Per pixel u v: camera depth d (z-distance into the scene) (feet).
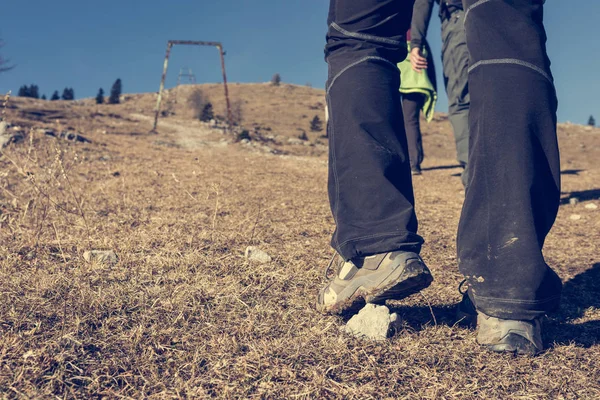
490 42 4.33
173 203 12.60
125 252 7.31
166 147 38.60
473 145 4.41
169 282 6.03
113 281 5.90
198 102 200.34
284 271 6.95
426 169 31.71
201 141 59.00
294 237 9.60
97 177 16.89
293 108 225.15
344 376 3.79
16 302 4.92
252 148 50.80
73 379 3.55
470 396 3.56
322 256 8.12
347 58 4.60
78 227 8.92
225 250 8.04
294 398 3.44
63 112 92.58
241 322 4.83
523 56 4.25
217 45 86.28
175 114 195.31
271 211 12.58
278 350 4.17
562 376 3.90
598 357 4.28
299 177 22.40
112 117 98.73
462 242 4.42
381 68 4.58
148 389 3.49
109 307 4.96
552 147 4.26
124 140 40.88
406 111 26.25
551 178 4.28
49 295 5.23
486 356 4.24
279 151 52.70
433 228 11.84
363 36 4.55
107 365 3.79
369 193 4.35
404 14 4.67
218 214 11.46
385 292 4.36
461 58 11.58
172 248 7.79
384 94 4.53
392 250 4.29
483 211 4.31
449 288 6.59
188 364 3.87
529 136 4.19
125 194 13.56
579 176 28.91
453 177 26.81
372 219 4.34
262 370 3.81
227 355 4.06
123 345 4.17
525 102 4.20
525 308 4.19
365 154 4.38
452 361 4.12
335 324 4.89
